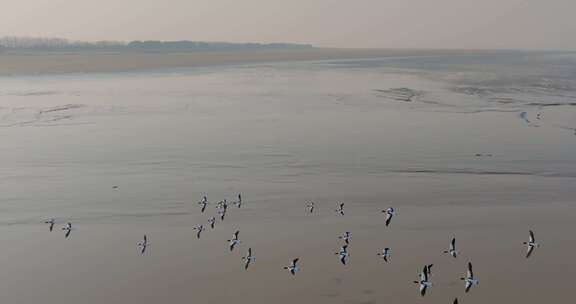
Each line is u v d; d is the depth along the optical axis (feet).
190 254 84.07
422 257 81.66
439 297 71.05
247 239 88.94
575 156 133.39
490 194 107.96
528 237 87.86
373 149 143.33
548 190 109.81
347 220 96.27
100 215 99.71
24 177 120.88
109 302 71.51
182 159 135.23
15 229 93.81
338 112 201.98
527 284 73.51
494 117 187.93
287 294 72.23
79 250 85.92
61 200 106.93
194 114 199.72
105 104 222.48
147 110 208.54
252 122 182.60
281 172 124.26
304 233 91.04
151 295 72.74
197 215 99.60
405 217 97.04
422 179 117.80
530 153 136.98
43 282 76.43
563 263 79.05
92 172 124.57
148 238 90.02
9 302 71.82
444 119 184.96
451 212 99.19
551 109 203.00
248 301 70.74
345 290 73.00
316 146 147.13
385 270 78.02
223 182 117.19
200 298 71.77
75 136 160.66
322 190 111.55
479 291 72.18
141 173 123.85
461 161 131.03
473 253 82.48
